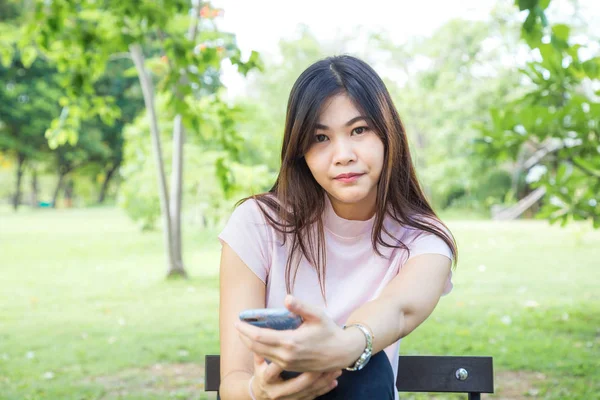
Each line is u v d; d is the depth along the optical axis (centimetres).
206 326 730
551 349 579
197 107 612
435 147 2761
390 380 131
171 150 1402
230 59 454
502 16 2397
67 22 728
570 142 483
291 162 151
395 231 158
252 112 1617
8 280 1086
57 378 528
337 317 156
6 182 5038
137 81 3300
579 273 1054
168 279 1059
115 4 589
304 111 142
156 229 1745
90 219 2448
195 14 859
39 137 3362
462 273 1075
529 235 1666
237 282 153
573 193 487
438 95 2592
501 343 605
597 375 496
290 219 155
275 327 108
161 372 545
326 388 117
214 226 1508
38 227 2069
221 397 140
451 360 174
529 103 466
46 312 822
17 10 2350
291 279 157
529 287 935
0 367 562
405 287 138
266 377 116
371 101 142
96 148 3509
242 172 1273
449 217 2730
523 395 456
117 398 466
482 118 2466
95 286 1019
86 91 655
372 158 142
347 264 158
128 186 1557
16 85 3072
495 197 2778
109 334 695
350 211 155
